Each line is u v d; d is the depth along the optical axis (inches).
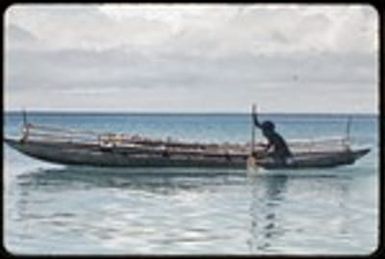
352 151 1295.5
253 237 813.9
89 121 5506.9
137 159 1255.5
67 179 1261.1
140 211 995.9
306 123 5206.7
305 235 833.5
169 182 1250.0
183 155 1270.9
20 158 1641.2
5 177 1331.2
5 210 984.3
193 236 819.4
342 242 783.7
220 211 1012.5
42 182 1289.4
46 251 717.3
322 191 1200.2
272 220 942.4
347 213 981.8
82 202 1079.6
